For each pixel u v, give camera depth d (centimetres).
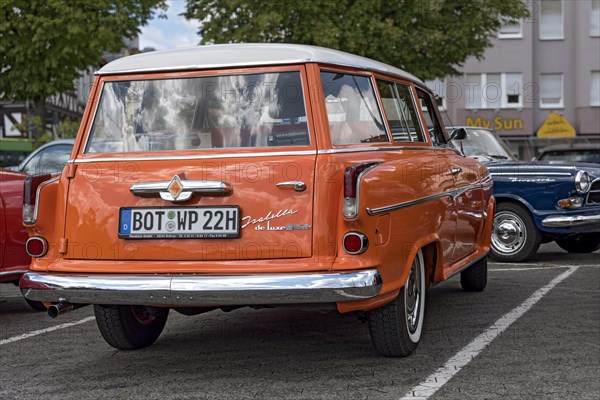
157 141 526
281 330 670
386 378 513
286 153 502
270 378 520
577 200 1073
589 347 593
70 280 505
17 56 2320
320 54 530
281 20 2120
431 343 608
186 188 499
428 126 677
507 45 4144
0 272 752
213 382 515
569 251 1252
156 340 643
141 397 487
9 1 2278
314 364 553
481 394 477
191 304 489
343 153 508
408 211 538
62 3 2262
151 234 505
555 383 500
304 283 475
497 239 1110
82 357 598
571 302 779
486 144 1184
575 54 4219
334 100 526
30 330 716
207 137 521
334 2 2144
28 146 2398
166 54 548
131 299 495
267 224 492
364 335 640
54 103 4625
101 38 2270
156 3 2366
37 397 494
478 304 771
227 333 664
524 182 1091
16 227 761
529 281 919
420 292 583
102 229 514
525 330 652
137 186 509
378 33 2153
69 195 524
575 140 4144
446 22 2225
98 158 527
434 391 483
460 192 675
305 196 491
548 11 4234
